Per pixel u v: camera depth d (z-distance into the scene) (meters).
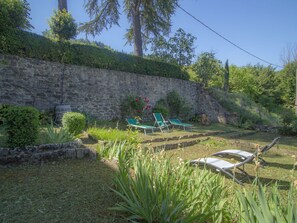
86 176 3.67
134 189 2.61
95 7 14.60
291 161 6.70
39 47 8.77
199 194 2.54
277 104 23.61
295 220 1.75
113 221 2.41
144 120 12.45
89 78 10.29
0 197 2.80
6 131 4.57
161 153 3.40
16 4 8.16
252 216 1.90
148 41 17.11
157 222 2.37
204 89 16.39
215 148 8.05
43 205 2.66
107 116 10.94
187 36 16.81
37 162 4.27
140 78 12.55
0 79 7.79
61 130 5.54
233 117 15.04
